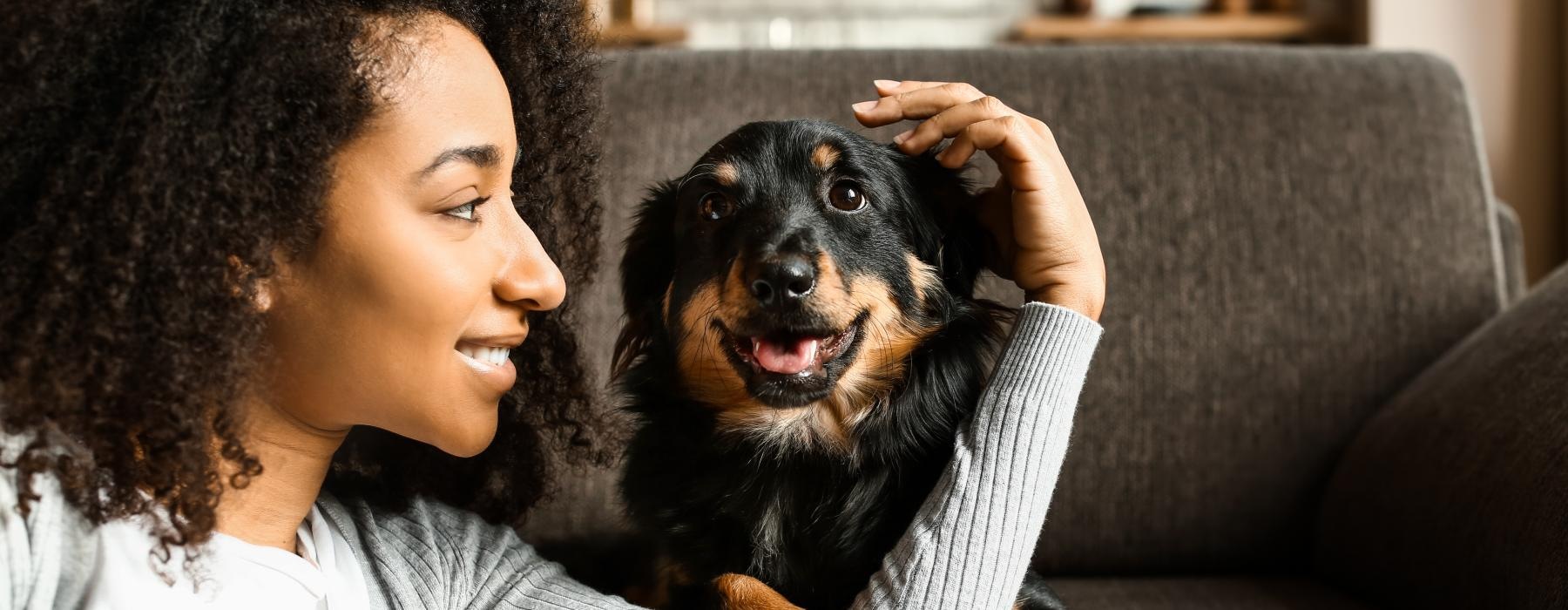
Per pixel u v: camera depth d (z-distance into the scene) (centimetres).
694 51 220
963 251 154
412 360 106
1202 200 200
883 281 142
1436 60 218
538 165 140
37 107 97
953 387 145
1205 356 196
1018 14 502
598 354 197
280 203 100
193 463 100
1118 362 196
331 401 108
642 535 154
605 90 210
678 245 152
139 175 96
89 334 96
